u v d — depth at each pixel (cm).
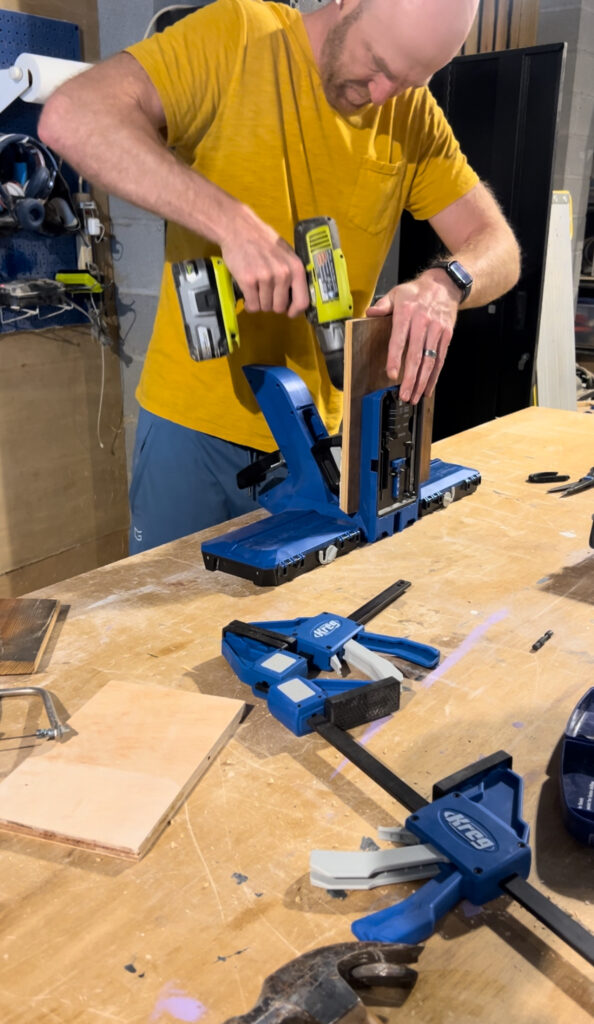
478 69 244
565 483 146
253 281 101
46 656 87
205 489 144
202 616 97
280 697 75
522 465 156
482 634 93
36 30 207
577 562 113
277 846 61
